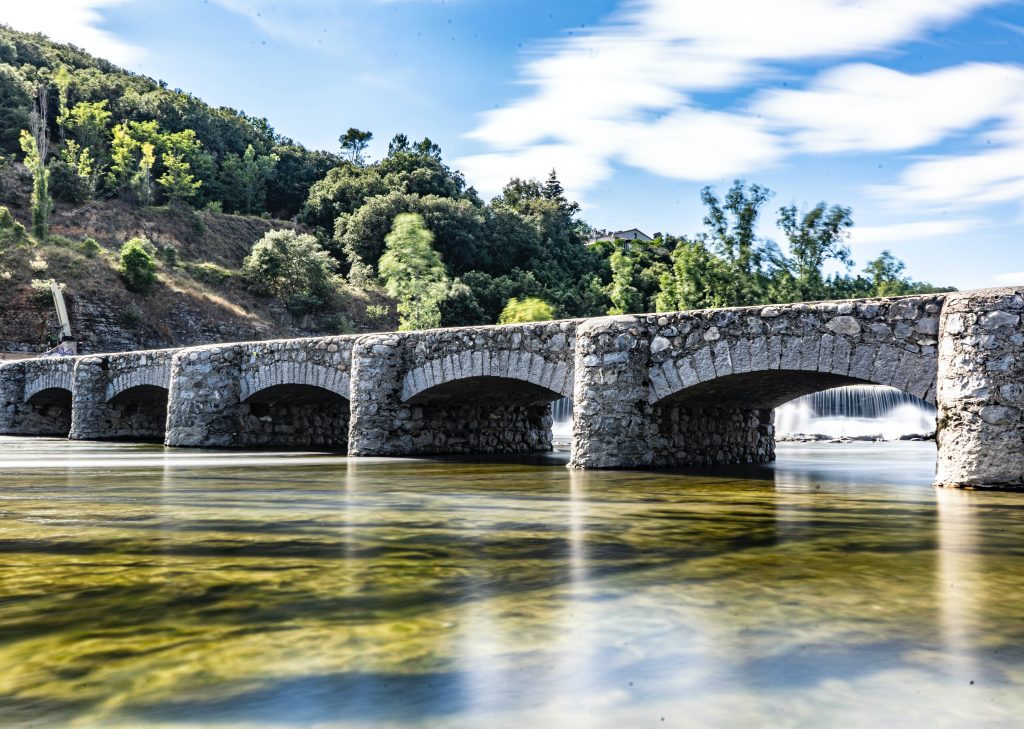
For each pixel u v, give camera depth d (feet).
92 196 250.98
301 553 20.08
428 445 62.39
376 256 268.21
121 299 185.47
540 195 395.55
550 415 71.51
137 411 95.40
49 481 40.34
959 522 26.22
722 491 36.27
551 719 9.73
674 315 47.32
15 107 276.41
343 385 64.34
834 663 11.73
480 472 46.01
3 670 11.23
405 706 10.08
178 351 78.23
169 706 10.00
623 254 250.57
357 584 16.60
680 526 25.12
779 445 88.43
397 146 405.18
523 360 53.01
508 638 12.88
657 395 47.85
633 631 13.29
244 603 14.94
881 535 23.43
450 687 10.73
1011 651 12.26
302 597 15.42
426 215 268.00
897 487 38.83
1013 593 15.97
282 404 77.36
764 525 25.43
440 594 15.78
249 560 19.12
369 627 13.42
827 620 13.94
